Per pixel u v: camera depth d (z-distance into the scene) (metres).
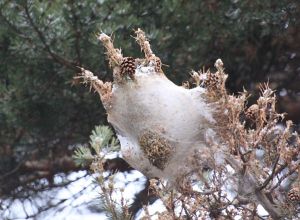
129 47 8.38
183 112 4.65
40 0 8.59
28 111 8.94
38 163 9.66
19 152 9.47
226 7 9.19
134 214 8.42
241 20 9.16
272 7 9.16
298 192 4.60
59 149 9.49
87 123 9.21
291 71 9.71
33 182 9.77
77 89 8.86
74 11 8.44
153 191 4.79
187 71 8.85
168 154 4.64
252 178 4.59
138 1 9.07
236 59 9.56
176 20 9.09
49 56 8.56
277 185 4.61
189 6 9.11
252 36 9.46
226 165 4.57
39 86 8.82
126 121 4.72
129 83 4.66
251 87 9.63
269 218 4.67
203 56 9.18
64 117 9.12
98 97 8.93
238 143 4.50
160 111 4.66
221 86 4.49
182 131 4.64
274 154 4.63
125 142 4.84
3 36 8.59
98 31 8.31
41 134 9.25
